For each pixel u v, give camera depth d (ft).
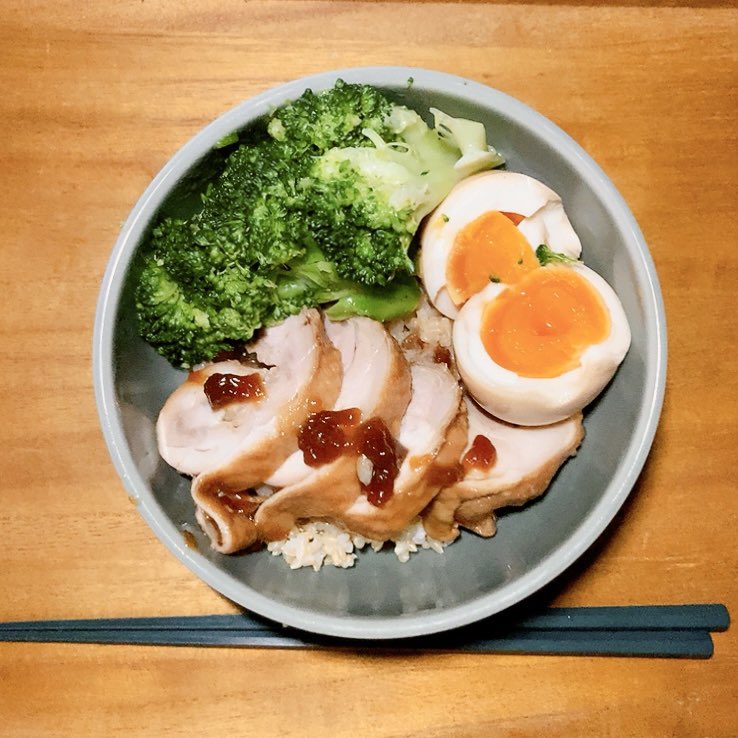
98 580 0.97
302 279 0.92
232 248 0.87
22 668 0.97
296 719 0.95
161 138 1.01
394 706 0.95
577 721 0.95
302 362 0.90
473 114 0.90
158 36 1.02
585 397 0.88
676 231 0.99
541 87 1.01
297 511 0.90
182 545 0.85
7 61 1.02
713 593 0.96
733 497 0.97
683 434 0.98
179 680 0.96
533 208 0.90
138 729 0.95
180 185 0.89
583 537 0.83
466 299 0.92
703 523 0.97
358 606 0.89
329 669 0.96
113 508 0.98
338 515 0.89
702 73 1.01
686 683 0.95
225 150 0.90
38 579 0.97
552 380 0.87
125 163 1.01
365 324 0.92
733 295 0.99
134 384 0.91
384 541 0.94
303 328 0.90
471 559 0.95
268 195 0.86
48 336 0.99
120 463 0.86
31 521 0.98
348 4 1.02
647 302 0.86
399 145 0.89
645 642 0.95
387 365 0.89
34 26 1.02
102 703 0.96
